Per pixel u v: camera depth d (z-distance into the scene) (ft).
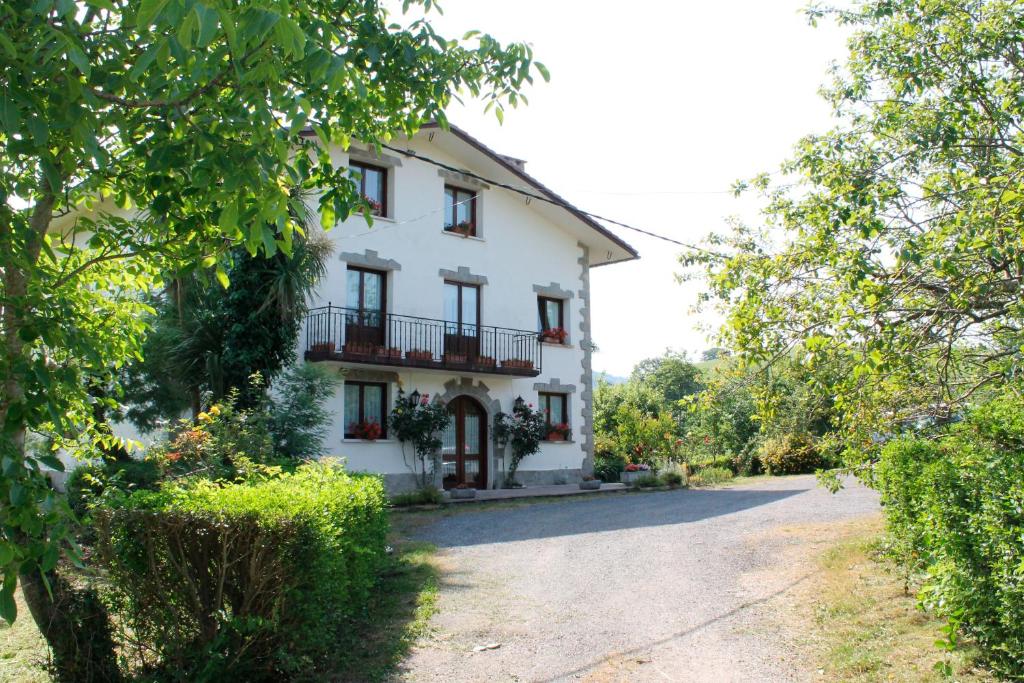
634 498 57.21
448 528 40.42
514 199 65.62
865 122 24.06
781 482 69.92
